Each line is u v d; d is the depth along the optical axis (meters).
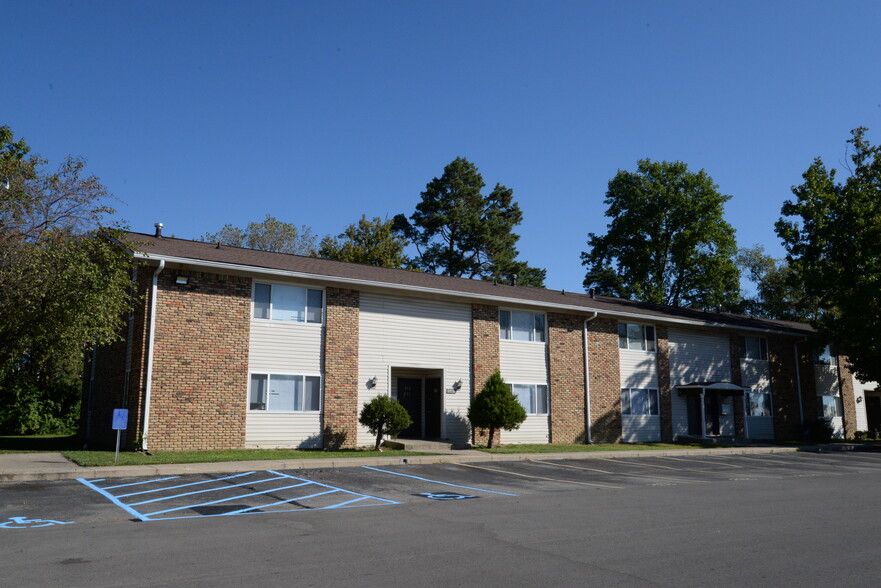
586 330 28.25
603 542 8.87
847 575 7.34
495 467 18.70
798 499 13.67
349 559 7.72
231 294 20.39
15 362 22.31
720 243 48.22
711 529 9.97
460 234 54.34
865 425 38.88
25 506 11.07
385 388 22.98
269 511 11.09
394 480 15.27
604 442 27.97
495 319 25.84
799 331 36.06
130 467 14.90
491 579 6.93
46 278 17.05
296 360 21.28
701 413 30.42
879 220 31.45
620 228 49.91
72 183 18.59
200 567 7.27
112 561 7.50
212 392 19.64
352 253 47.81
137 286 19.58
